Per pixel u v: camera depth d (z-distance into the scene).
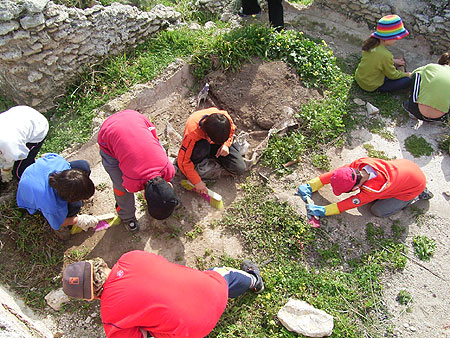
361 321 3.01
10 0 3.35
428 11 5.07
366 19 5.52
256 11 5.68
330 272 3.26
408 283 3.25
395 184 3.23
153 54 4.69
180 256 3.30
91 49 4.22
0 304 2.56
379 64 4.43
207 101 4.49
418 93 4.22
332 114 4.28
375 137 4.32
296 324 2.86
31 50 3.68
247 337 2.86
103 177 3.80
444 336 2.97
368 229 3.52
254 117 4.25
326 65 4.73
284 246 3.37
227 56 4.50
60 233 3.21
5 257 3.17
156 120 4.27
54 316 2.93
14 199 3.40
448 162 4.13
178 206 3.49
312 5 5.93
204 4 6.07
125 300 1.99
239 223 3.48
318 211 3.48
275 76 4.48
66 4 5.04
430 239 3.52
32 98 4.02
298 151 3.97
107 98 4.20
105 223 3.41
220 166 3.73
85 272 1.99
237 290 2.79
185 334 2.05
